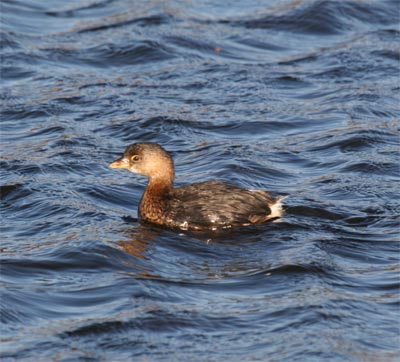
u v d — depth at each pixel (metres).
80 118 21.17
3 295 13.46
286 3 27.58
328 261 14.58
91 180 17.98
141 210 16.22
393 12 27.17
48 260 14.63
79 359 12.09
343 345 12.41
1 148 19.58
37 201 16.91
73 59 24.47
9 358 12.12
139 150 16.16
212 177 18.00
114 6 27.69
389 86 22.83
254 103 22.02
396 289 13.88
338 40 25.78
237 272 14.38
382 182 17.75
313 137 20.09
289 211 16.38
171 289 13.80
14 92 22.48
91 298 13.55
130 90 22.69
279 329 12.81
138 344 12.46
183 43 25.27
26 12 27.20
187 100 22.16
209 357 12.20
